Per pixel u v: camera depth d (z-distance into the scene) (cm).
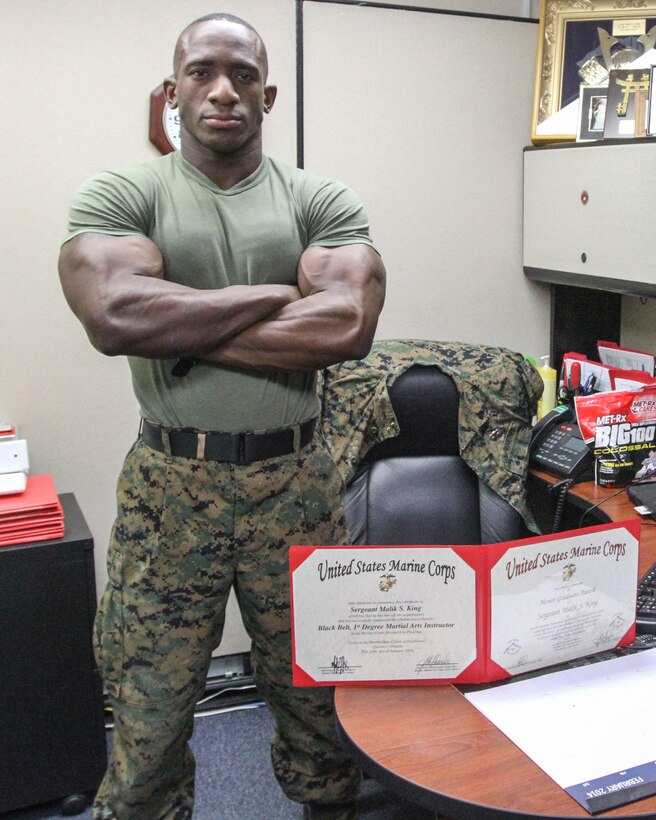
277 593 145
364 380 179
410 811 199
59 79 205
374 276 142
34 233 209
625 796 86
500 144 244
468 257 248
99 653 147
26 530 187
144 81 211
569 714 99
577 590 106
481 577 101
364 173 234
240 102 133
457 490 181
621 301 255
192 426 136
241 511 140
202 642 145
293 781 164
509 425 185
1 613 187
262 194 141
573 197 224
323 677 104
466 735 96
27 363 214
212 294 132
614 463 190
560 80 236
